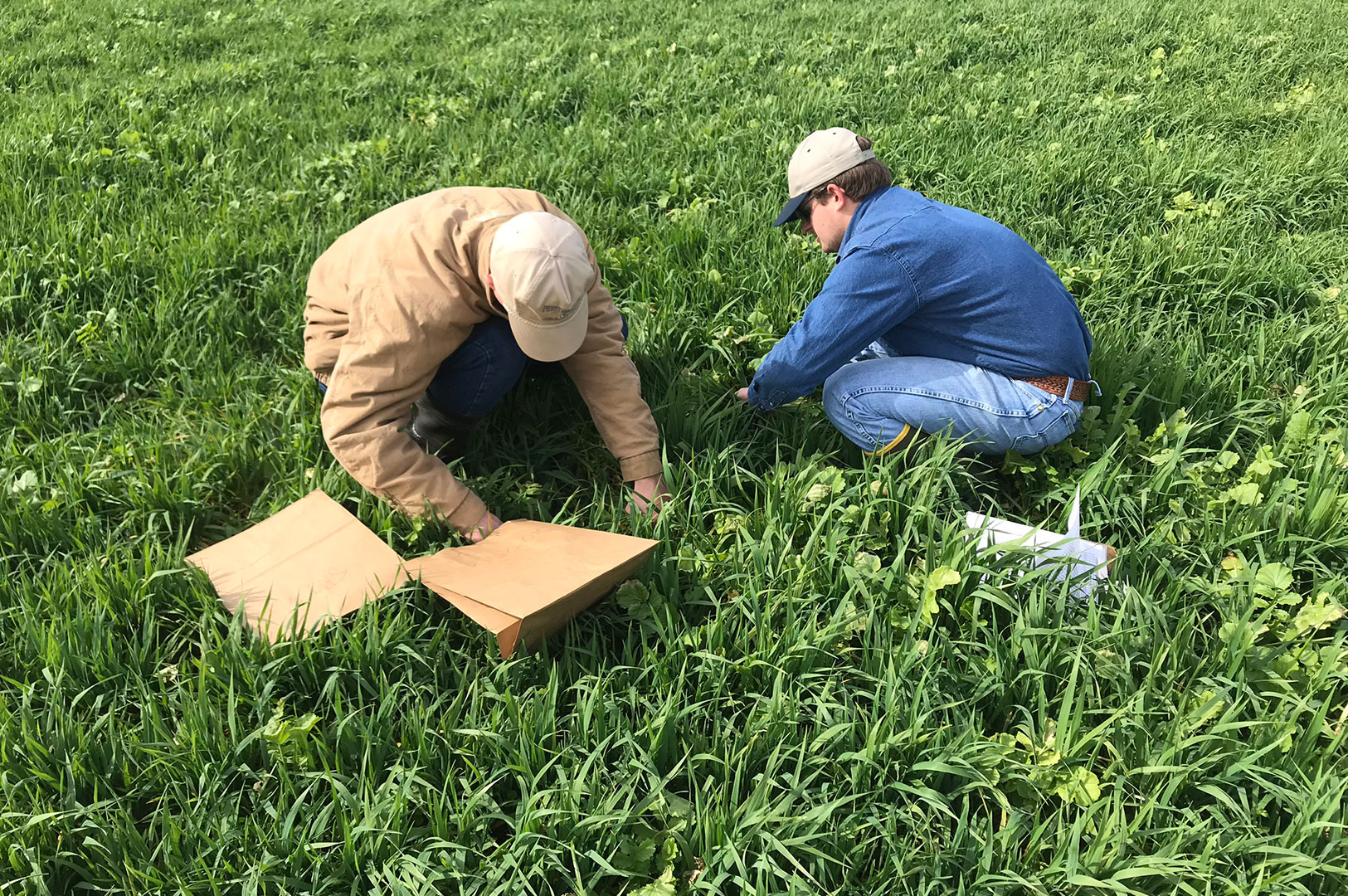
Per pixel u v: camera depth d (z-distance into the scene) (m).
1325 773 1.73
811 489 2.42
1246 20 7.03
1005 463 2.60
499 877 1.68
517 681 2.02
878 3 8.76
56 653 1.99
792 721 1.89
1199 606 2.18
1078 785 1.75
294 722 1.88
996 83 5.93
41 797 1.77
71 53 7.58
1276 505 2.35
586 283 2.12
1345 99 5.29
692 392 2.92
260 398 3.00
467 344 2.38
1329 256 3.69
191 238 3.89
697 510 2.44
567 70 6.83
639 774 1.81
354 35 8.52
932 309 2.42
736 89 6.16
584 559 2.05
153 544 2.39
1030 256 2.42
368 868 1.71
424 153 4.99
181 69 7.05
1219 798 1.73
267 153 5.07
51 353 3.16
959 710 1.98
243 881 1.66
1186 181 4.33
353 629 2.09
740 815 1.76
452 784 1.82
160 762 1.83
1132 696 1.92
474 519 2.32
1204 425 2.74
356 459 2.19
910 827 1.77
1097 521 2.40
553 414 2.92
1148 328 3.24
